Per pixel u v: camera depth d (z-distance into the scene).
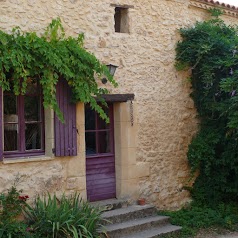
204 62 7.47
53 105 5.45
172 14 7.47
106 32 6.51
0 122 5.27
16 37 5.37
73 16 6.14
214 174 7.50
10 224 4.93
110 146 6.85
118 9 6.93
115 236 5.73
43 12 5.82
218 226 6.73
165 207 7.25
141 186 6.93
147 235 5.88
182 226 6.50
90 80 5.93
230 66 7.13
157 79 7.20
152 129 7.12
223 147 7.44
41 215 5.26
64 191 5.91
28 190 5.53
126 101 6.74
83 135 6.16
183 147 7.59
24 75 5.21
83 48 6.08
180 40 7.59
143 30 7.01
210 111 7.61
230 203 7.57
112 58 6.57
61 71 5.48
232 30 7.90
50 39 5.75
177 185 7.47
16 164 5.43
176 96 7.50
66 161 5.97
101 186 6.66
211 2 7.95
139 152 6.93
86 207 5.62
